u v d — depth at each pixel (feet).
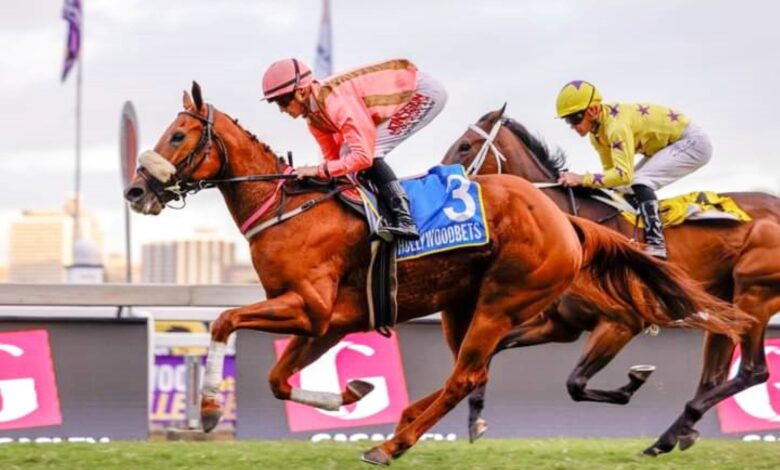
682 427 28.09
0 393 32.42
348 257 23.79
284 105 24.23
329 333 24.45
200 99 23.71
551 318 29.27
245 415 33.78
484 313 24.27
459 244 23.86
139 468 24.79
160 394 36.37
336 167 23.52
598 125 29.32
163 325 38.81
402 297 24.14
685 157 29.58
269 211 23.61
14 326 32.91
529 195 24.44
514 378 34.58
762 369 29.17
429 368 34.45
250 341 34.04
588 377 28.35
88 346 33.27
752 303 29.25
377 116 24.30
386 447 23.93
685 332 35.27
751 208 29.76
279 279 23.36
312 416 33.86
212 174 23.73
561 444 30.63
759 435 34.86
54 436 32.63
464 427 34.19
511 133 31.12
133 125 39.99
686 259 29.37
